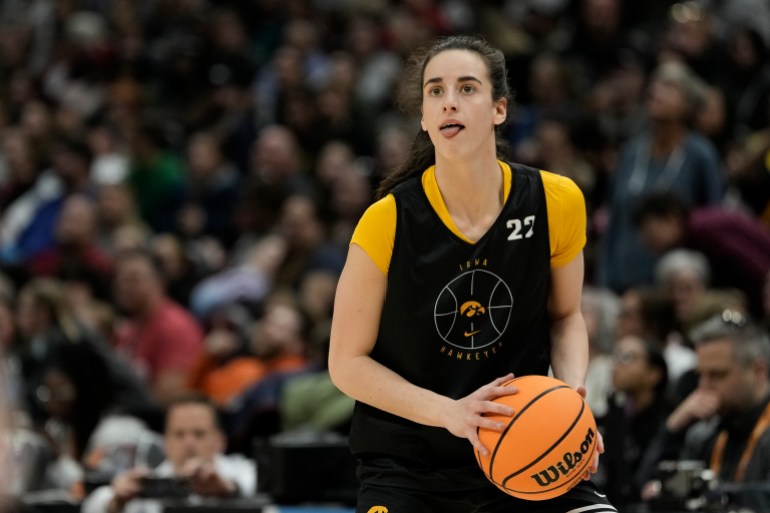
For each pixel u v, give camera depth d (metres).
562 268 9.25
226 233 29.06
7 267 25.52
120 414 18.98
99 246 27.50
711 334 14.10
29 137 32.59
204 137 30.31
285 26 34.06
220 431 16.17
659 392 15.49
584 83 28.89
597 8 29.44
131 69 34.62
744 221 20.12
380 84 30.11
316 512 13.92
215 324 23.11
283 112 30.28
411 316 8.96
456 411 8.52
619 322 17.97
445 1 33.25
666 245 20.11
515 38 30.39
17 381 19.28
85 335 19.39
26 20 39.81
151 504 13.98
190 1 36.06
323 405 17.16
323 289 21.55
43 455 16.36
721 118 24.56
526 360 9.16
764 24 29.78
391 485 9.05
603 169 24.52
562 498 8.84
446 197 8.98
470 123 8.76
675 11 29.17
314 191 27.33
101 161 31.31
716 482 13.00
